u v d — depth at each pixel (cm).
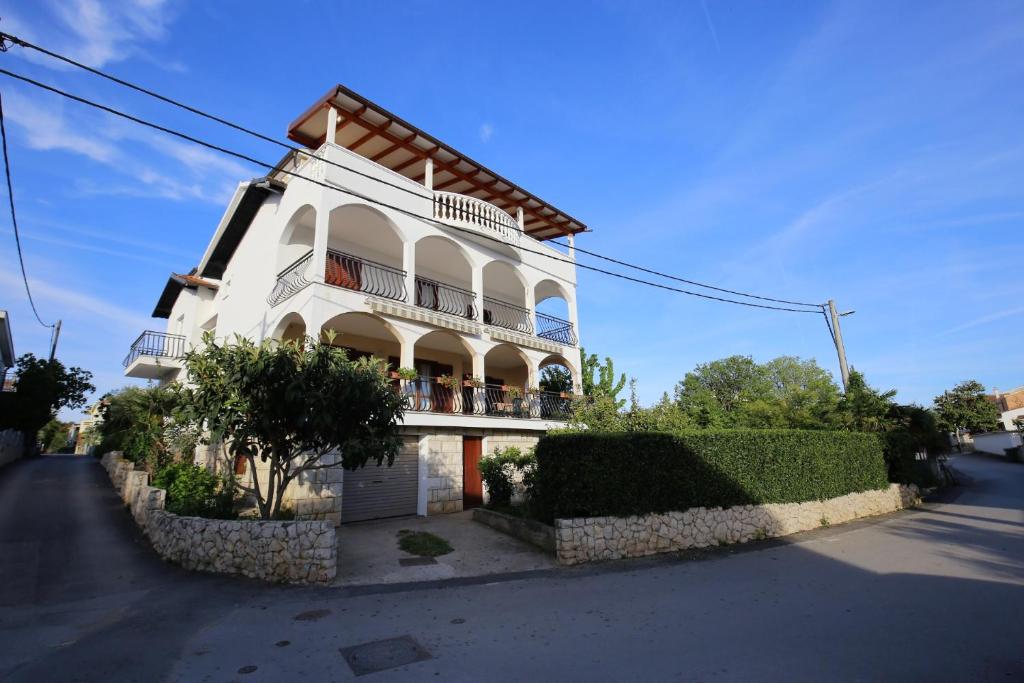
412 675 466
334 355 938
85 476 2011
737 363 5166
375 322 1545
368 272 1734
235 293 1927
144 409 1675
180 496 1113
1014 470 3328
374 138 1642
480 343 1716
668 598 726
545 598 734
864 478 1648
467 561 962
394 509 1430
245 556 820
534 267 2045
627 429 1489
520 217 2078
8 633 571
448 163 1795
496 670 474
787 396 2280
